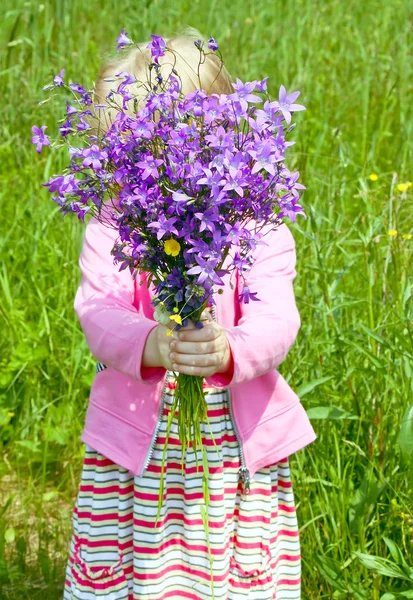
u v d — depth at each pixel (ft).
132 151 5.42
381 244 11.39
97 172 5.47
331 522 8.52
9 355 11.24
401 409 8.54
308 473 9.05
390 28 19.80
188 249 5.49
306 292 10.49
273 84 16.42
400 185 10.09
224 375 6.37
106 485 6.88
